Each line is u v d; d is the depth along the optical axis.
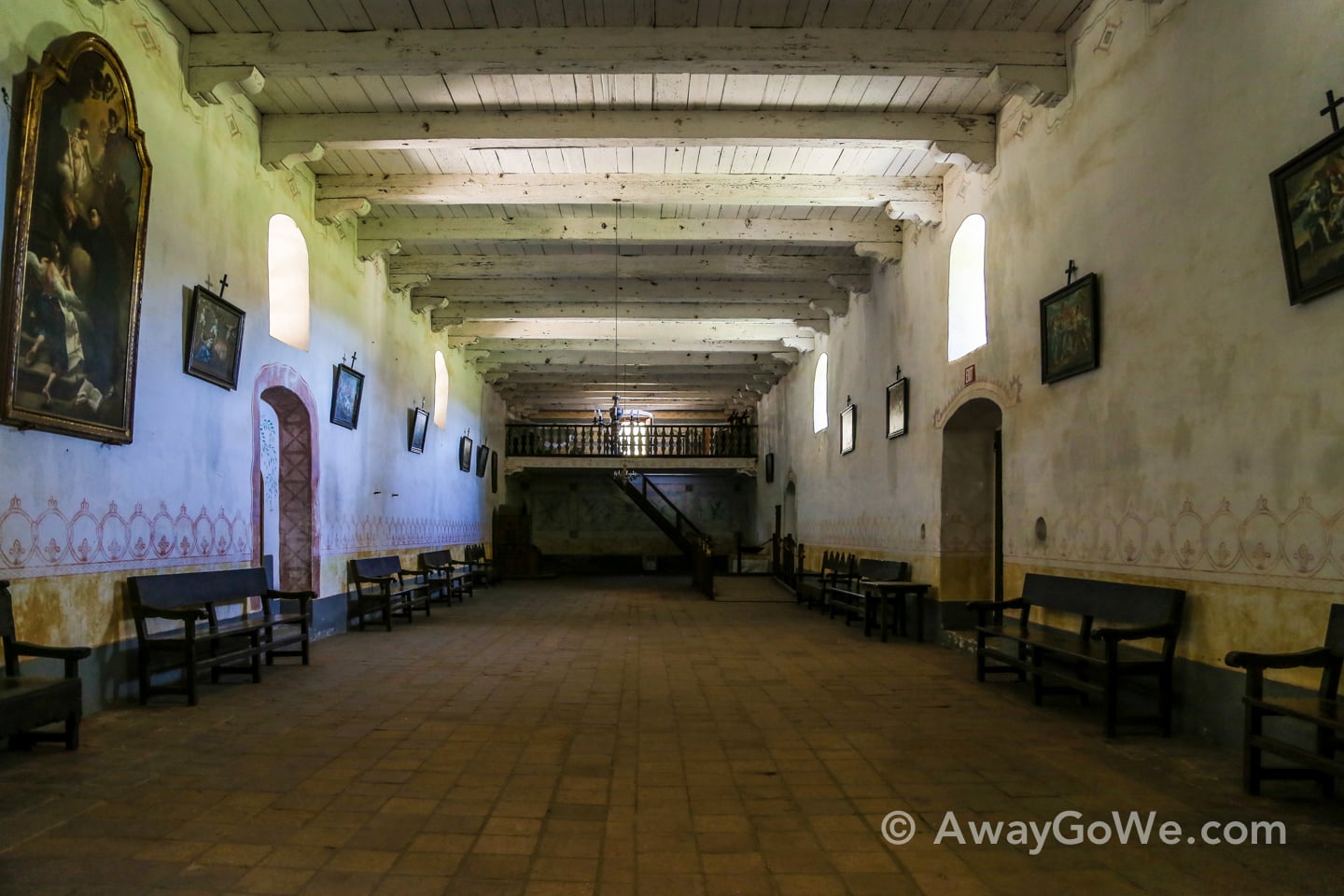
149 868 3.09
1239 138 4.69
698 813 3.74
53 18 5.05
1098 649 5.61
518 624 10.92
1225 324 4.80
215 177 7.07
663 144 7.98
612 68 6.63
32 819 3.58
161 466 6.26
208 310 6.80
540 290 13.44
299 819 3.62
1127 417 5.77
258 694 6.22
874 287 11.80
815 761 4.57
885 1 6.27
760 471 21.97
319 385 9.42
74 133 5.08
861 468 12.39
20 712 4.14
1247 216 4.63
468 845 3.35
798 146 8.14
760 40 6.55
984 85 7.43
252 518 7.77
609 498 25.16
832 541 14.20
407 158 8.90
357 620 10.74
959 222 8.86
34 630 4.91
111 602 5.67
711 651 8.58
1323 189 4.02
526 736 5.04
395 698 6.11
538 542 24.92
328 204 9.28
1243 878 3.10
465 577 14.52
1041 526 7.03
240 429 7.54
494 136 7.83
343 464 10.23
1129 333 5.74
